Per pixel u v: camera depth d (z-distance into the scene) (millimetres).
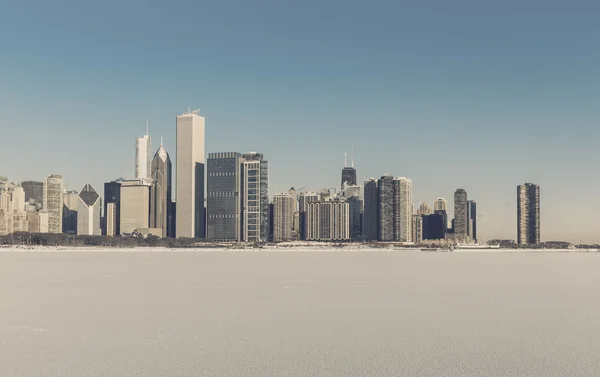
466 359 49312
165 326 63312
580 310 76188
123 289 102062
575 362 48344
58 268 170125
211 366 46875
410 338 57469
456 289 103312
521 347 53688
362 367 46750
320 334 59312
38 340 56031
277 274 145250
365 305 80438
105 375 44375
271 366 46906
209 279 126562
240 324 64812
